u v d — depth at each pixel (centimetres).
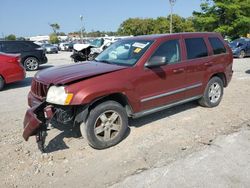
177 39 559
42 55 1538
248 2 3347
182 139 475
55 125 522
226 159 401
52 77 441
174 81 538
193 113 609
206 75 611
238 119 568
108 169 387
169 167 383
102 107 431
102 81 431
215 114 603
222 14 3494
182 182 348
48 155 428
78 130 513
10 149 452
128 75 462
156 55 506
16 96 836
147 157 415
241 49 2064
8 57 923
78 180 364
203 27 3659
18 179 370
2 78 916
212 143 454
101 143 439
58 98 409
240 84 930
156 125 540
